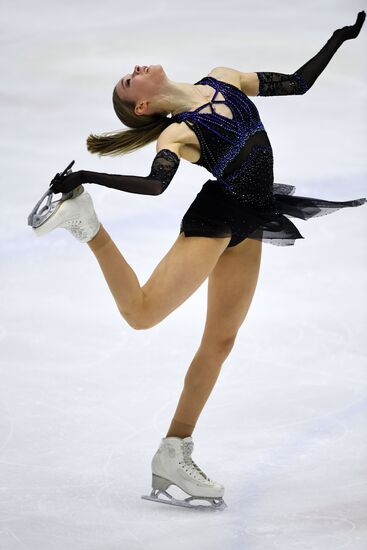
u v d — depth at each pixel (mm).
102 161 26703
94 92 31188
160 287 11477
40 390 15242
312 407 14680
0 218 22906
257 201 12016
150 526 11305
